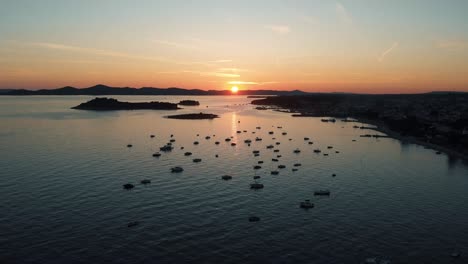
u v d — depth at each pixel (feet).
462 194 348.38
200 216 280.72
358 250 231.09
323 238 247.09
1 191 331.98
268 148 594.24
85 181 367.66
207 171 422.41
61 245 231.09
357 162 493.77
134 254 221.46
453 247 236.63
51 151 525.34
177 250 226.99
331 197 333.21
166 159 487.61
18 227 255.70
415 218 284.41
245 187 359.66
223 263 213.05
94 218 272.92
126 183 363.97
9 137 652.07
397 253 228.02
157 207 297.74
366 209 303.07
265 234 251.60
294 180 391.04
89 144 590.96
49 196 319.68
